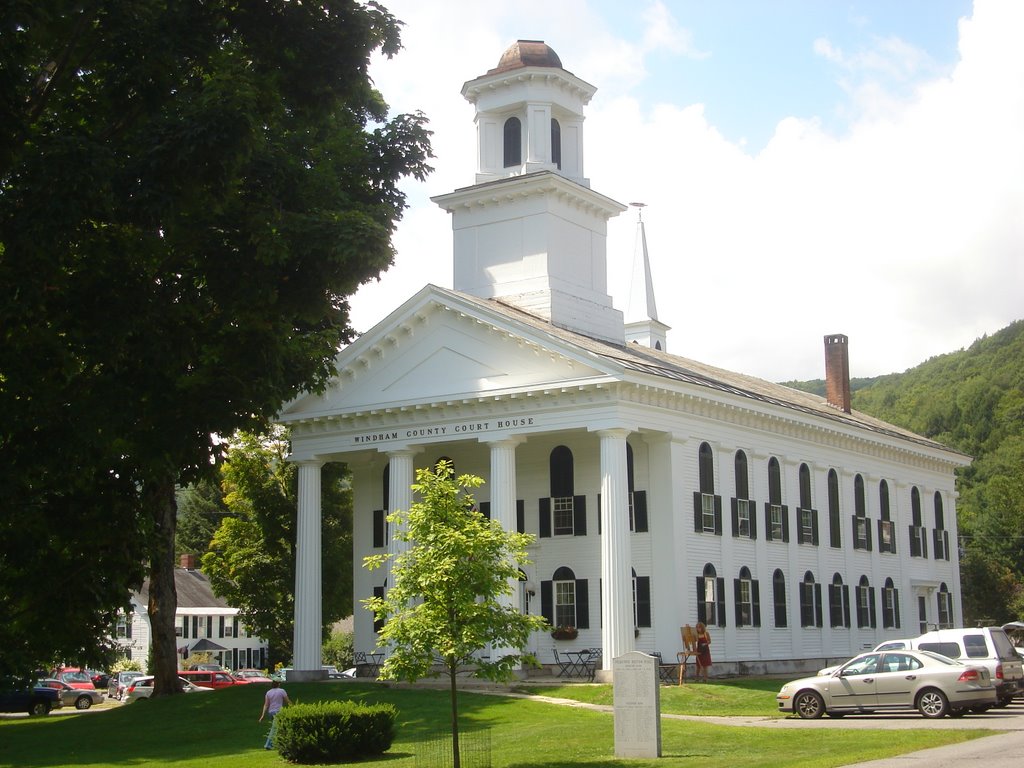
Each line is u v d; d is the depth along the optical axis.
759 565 51.66
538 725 33.69
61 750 36.22
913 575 65.69
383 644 24.62
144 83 24.23
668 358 59.47
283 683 47.41
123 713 44.03
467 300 47.84
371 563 26.55
